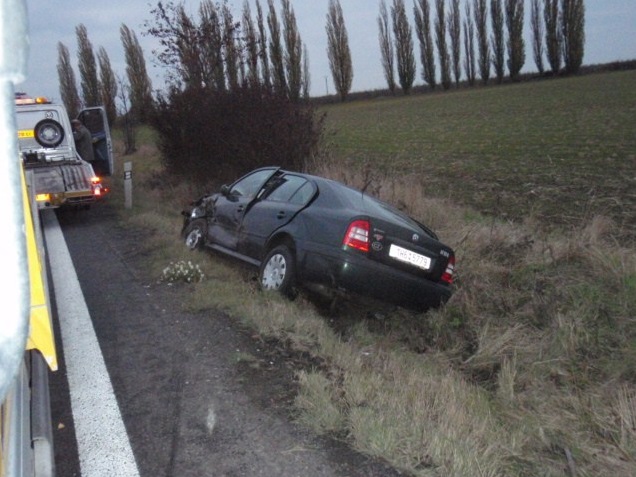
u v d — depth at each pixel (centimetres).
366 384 448
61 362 510
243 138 1320
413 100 6366
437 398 447
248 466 360
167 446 380
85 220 1249
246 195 839
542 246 800
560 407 508
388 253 646
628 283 666
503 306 704
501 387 542
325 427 399
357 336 644
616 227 874
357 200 698
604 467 409
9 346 97
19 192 98
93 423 407
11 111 95
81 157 1581
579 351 592
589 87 5025
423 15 7688
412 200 1056
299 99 1420
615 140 1939
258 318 585
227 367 492
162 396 446
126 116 2839
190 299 659
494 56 7600
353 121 4197
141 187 1727
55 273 811
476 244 855
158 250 904
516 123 2986
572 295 673
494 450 391
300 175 770
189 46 1797
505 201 1151
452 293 733
